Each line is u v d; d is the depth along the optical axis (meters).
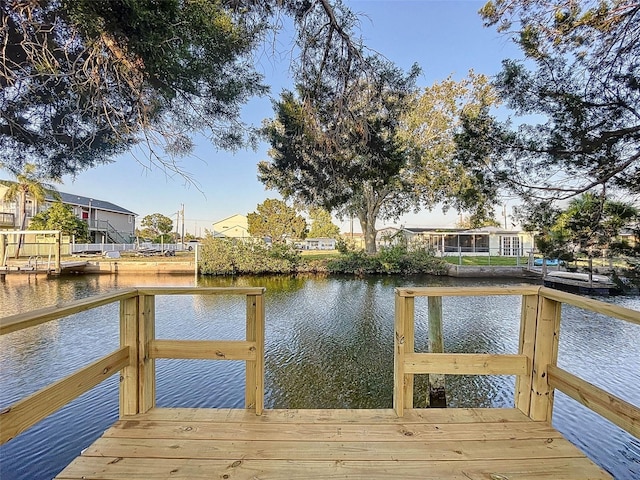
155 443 1.67
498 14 3.91
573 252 4.04
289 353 5.77
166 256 20.92
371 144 4.30
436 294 1.95
